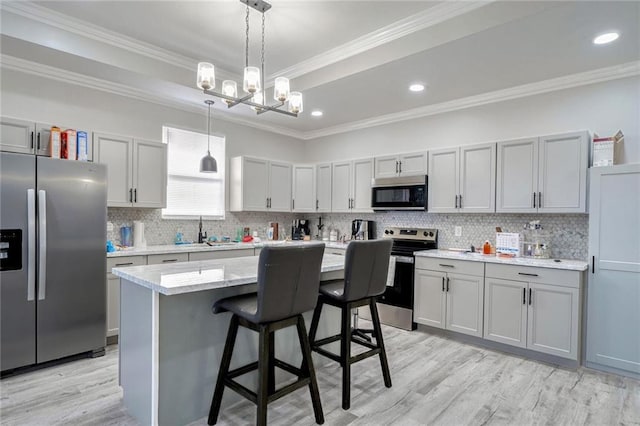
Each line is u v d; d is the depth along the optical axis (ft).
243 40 9.99
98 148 11.05
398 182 13.82
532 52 9.01
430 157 13.14
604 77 10.16
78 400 7.37
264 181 15.99
